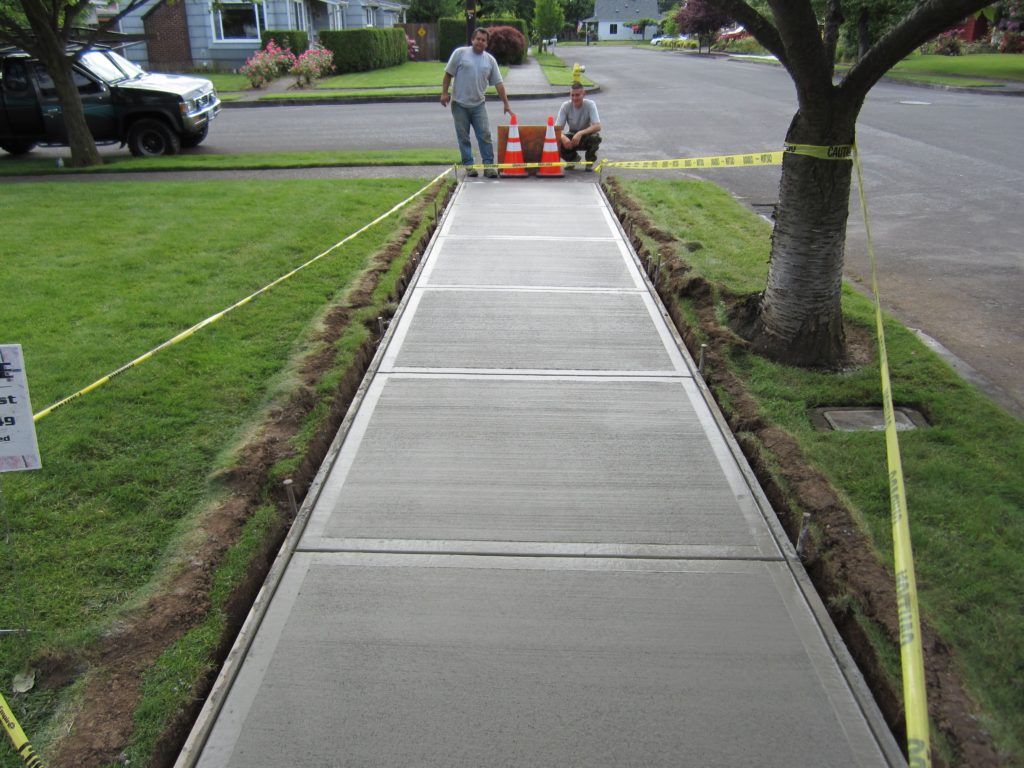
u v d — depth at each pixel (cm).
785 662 262
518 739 231
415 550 315
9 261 682
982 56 3741
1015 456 371
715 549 316
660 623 278
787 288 479
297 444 386
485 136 1089
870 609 275
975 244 793
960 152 1302
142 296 590
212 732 235
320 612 282
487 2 5684
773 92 2316
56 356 479
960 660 251
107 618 272
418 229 778
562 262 683
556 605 286
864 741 233
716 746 230
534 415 423
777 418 412
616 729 235
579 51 6562
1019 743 224
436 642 268
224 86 2691
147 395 430
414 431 407
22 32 1198
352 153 1284
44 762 219
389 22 4969
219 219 834
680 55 5262
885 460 367
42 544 310
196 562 301
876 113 1797
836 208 458
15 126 1348
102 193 996
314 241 740
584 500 347
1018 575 290
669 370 477
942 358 490
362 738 232
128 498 339
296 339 508
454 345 512
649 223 776
